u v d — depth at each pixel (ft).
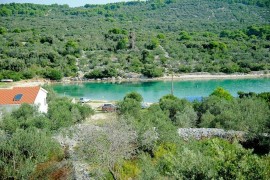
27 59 381.60
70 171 66.95
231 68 387.75
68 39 479.41
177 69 390.42
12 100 130.72
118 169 67.05
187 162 44.80
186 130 99.66
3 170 62.90
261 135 92.73
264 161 41.19
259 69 397.39
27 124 91.76
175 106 146.92
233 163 41.16
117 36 509.76
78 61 404.57
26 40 452.35
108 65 387.55
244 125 106.22
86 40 481.05
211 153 59.31
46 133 81.30
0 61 361.71
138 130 79.05
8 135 75.87
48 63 384.88
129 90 315.99
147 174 55.98
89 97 282.56
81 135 77.92
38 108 115.75
